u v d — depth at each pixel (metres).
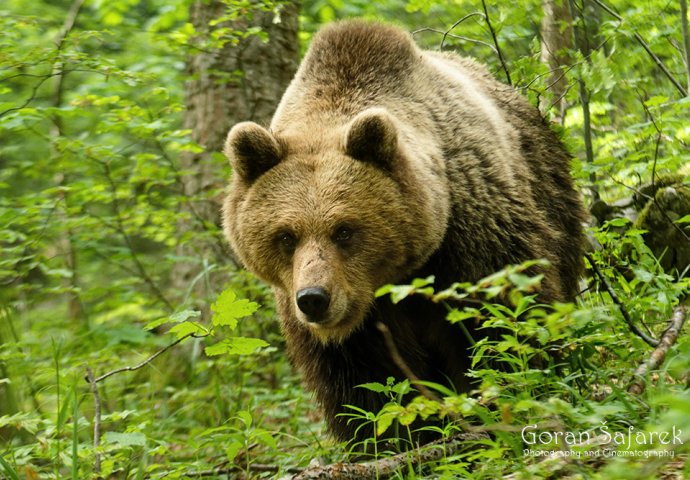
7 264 15.58
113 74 13.66
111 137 18.38
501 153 9.89
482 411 6.37
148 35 20.38
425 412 5.94
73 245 16.67
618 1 16.58
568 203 11.37
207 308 15.23
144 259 19.69
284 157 8.95
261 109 15.77
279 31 15.94
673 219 12.46
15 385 12.51
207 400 13.72
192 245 15.66
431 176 8.93
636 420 6.57
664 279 9.59
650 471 4.81
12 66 13.56
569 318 5.75
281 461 9.81
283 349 15.09
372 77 9.77
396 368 9.41
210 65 15.77
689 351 6.75
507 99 11.47
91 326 15.73
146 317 16.72
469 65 11.80
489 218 9.25
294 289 8.45
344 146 8.78
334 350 9.47
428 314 9.42
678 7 15.57
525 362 7.37
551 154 11.48
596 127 16.47
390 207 8.52
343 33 10.09
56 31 21.09
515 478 5.95
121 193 15.89
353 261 8.47
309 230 8.41
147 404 14.00
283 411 12.55
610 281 11.89
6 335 13.90
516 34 16.23
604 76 10.82
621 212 13.43
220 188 15.80
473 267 9.06
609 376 9.22
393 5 20.50
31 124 14.33
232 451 7.83
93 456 8.40
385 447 9.36
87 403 13.34
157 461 11.48
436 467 6.90
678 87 12.61
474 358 7.37
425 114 9.62
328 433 9.88
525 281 5.34
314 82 9.98
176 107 14.55
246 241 8.95
